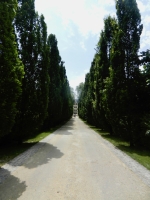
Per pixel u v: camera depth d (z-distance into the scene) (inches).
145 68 342.3
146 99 365.7
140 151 348.2
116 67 430.0
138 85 376.8
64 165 247.3
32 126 415.5
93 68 974.4
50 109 880.9
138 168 233.9
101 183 180.9
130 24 423.8
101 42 667.4
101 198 147.6
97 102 673.6
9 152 328.2
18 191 159.2
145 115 346.9
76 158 289.6
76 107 4662.9
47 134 645.9
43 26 492.1
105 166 243.8
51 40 966.4
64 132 727.1
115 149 370.3
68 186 172.1
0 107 227.3
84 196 150.8
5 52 232.1
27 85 414.6
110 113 436.8
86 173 212.8
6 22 240.4
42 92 451.2
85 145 418.0
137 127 378.6
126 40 422.3
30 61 431.2
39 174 207.0
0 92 228.7
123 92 393.1
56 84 972.6
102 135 627.8
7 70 235.9
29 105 408.8
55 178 194.2
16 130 391.5
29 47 437.1
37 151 343.3
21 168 229.9
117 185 175.8
